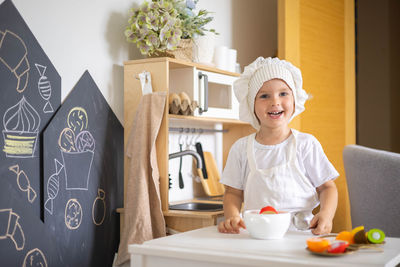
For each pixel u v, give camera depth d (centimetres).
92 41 202
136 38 211
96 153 202
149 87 206
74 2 193
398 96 446
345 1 325
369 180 174
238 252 86
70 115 188
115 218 214
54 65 183
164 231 199
